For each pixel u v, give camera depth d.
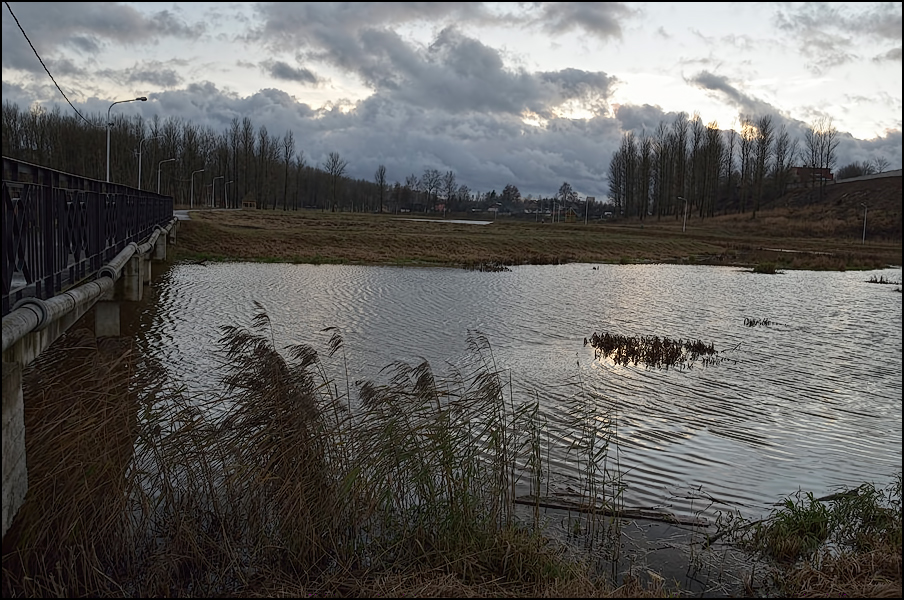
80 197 9.76
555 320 22.27
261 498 6.64
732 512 8.03
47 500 6.06
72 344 13.67
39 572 5.59
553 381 13.91
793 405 12.99
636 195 117.19
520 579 5.99
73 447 6.25
